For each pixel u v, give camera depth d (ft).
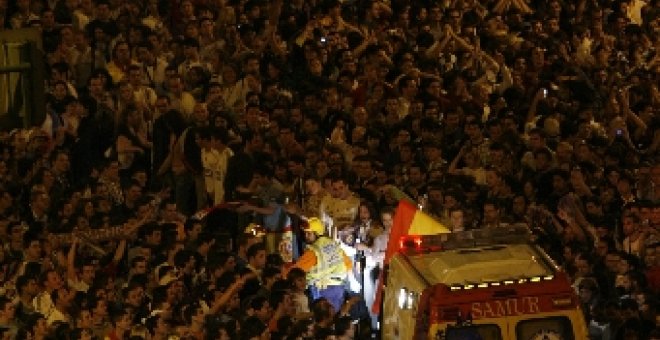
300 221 135.64
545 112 159.63
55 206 136.15
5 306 120.47
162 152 146.30
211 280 124.06
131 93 149.38
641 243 132.77
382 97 155.94
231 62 159.53
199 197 145.48
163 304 120.78
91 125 146.72
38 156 143.33
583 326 106.22
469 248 115.34
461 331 105.50
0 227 130.72
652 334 115.55
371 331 126.31
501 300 105.81
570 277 129.70
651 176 143.33
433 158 144.87
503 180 141.38
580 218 136.77
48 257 128.16
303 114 150.61
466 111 154.92
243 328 116.57
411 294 110.52
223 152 144.66
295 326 118.93
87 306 120.16
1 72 146.20
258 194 139.23
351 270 130.21
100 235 131.85
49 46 156.97
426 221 127.34
